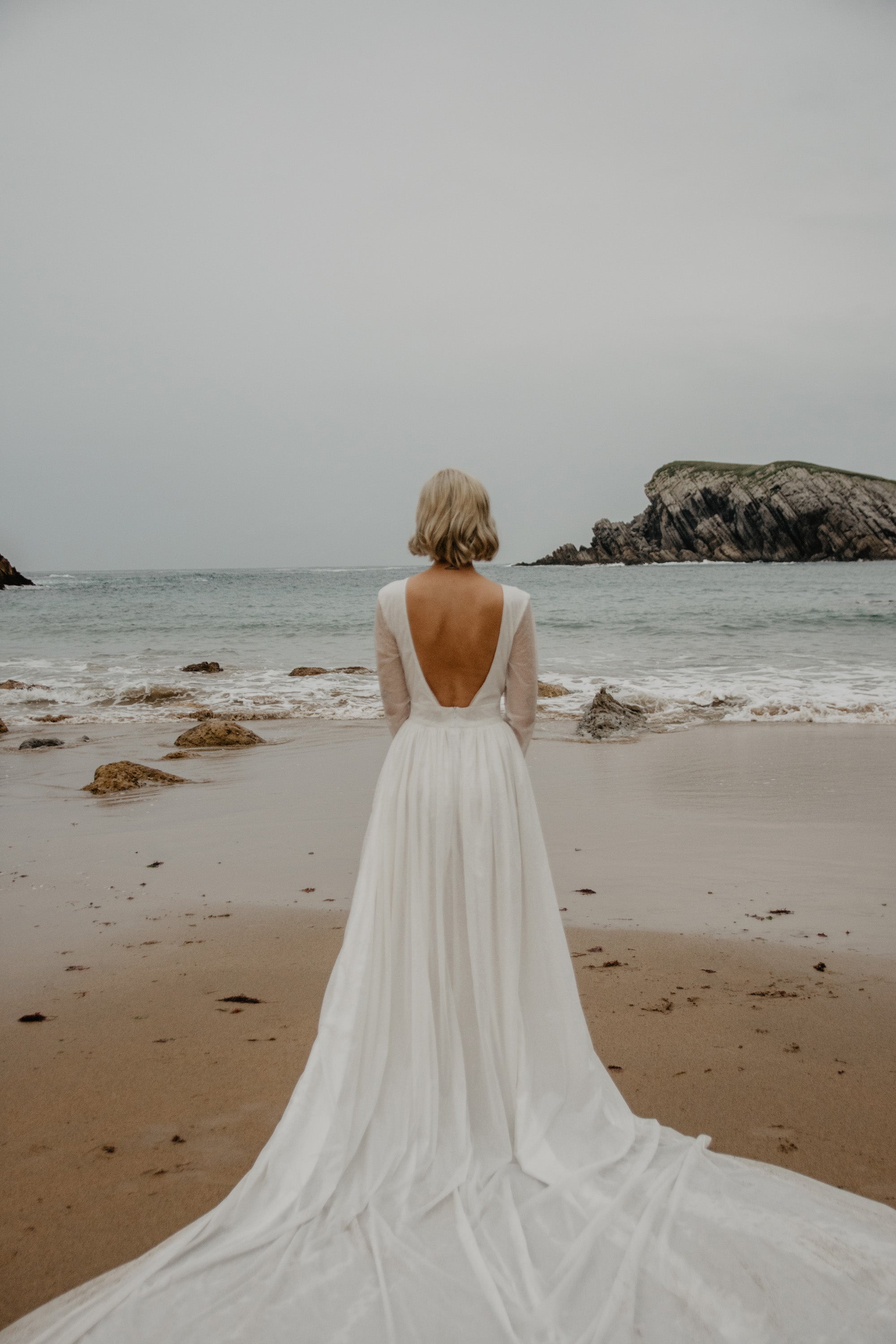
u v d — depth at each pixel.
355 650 22.62
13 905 4.95
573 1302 1.82
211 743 10.40
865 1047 3.17
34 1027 3.41
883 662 17.58
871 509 111.00
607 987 3.78
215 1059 3.11
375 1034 2.36
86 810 7.35
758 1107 2.76
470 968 2.41
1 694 14.68
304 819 6.94
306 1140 2.24
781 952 4.17
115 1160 2.49
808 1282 1.87
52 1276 2.02
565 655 19.72
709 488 123.44
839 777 8.28
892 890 5.08
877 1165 2.42
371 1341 1.73
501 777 2.45
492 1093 2.35
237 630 27.70
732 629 24.72
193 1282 1.90
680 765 9.04
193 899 5.05
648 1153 2.34
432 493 2.48
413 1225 2.06
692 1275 1.88
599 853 5.96
